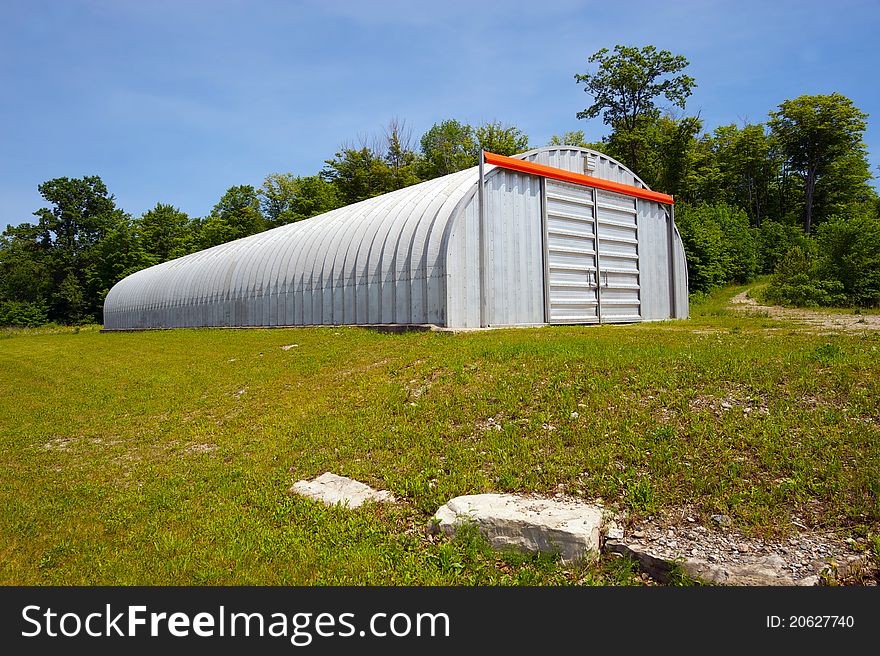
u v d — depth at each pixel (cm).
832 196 6278
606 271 2181
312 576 543
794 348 1105
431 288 1781
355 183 6475
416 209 2045
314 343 1859
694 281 4034
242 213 7088
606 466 685
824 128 5797
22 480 891
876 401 764
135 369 1928
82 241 8894
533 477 683
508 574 534
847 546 518
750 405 802
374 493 717
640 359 1045
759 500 592
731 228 4581
